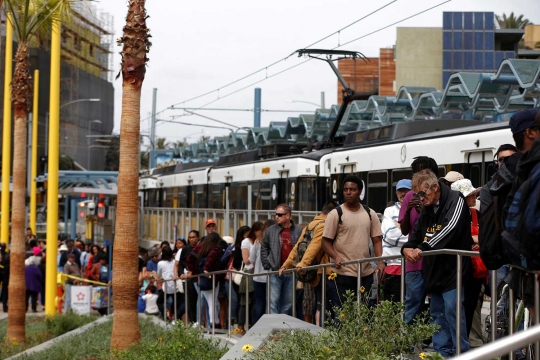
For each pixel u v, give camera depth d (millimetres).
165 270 20297
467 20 51844
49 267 25469
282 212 13578
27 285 28281
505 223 5965
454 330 8492
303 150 27922
